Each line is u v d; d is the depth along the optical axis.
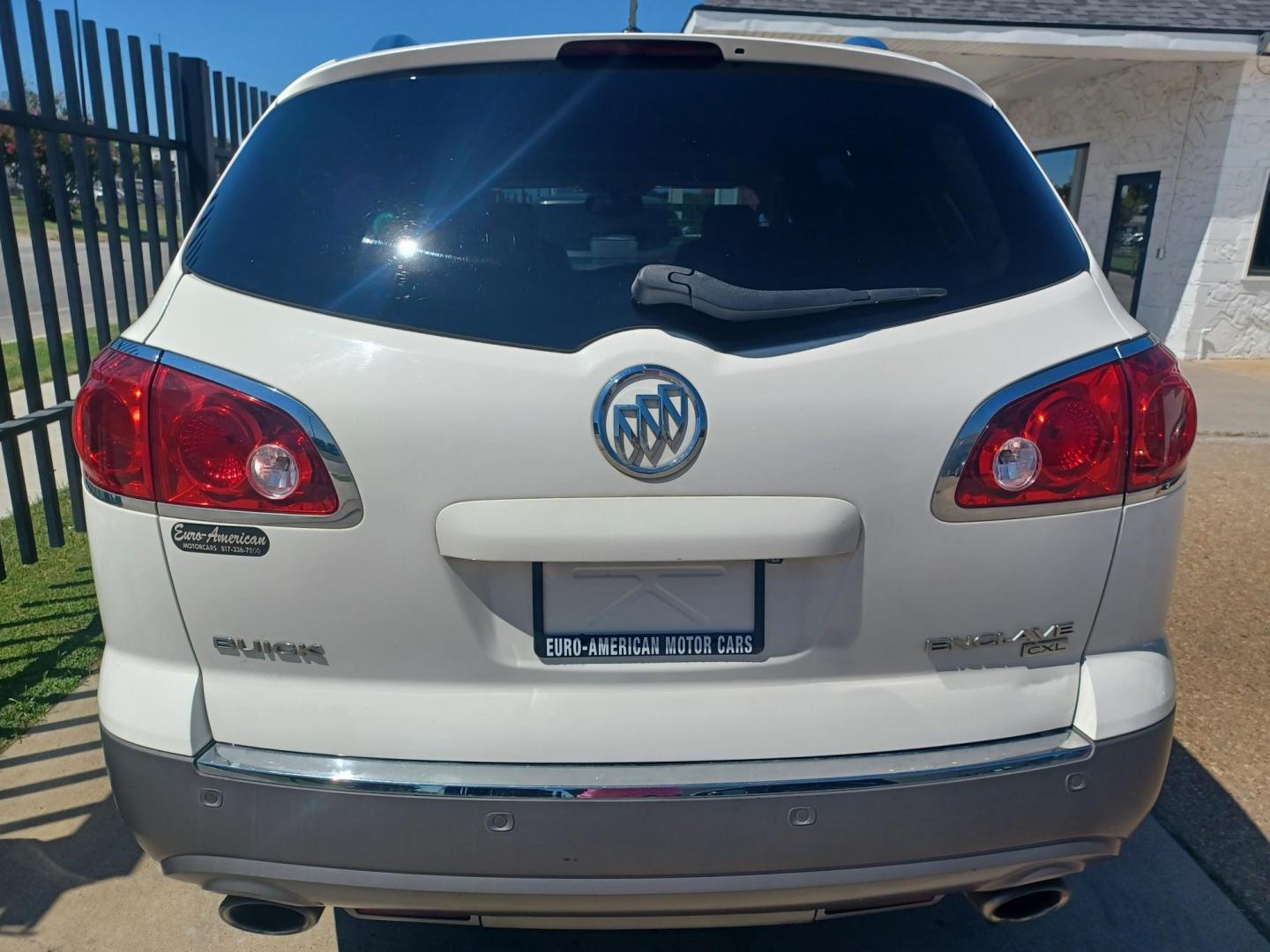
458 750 1.63
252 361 1.60
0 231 3.80
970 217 1.80
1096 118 13.17
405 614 1.62
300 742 1.64
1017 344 1.67
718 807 1.60
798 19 9.90
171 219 4.87
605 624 1.66
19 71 3.72
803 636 1.68
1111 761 1.71
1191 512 5.54
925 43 10.20
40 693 3.44
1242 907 2.45
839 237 1.75
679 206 1.79
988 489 1.64
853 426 1.60
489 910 1.68
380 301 1.64
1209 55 10.38
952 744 1.68
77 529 4.64
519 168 1.78
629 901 1.64
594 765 1.63
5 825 2.75
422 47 1.83
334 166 1.79
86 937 2.35
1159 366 1.73
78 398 1.71
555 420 1.56
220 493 1.60
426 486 1.58
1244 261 11.25
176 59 4.89
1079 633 1.73
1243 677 3.58
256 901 1.76
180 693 1.67
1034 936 2.38
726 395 1.57
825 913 1.77
